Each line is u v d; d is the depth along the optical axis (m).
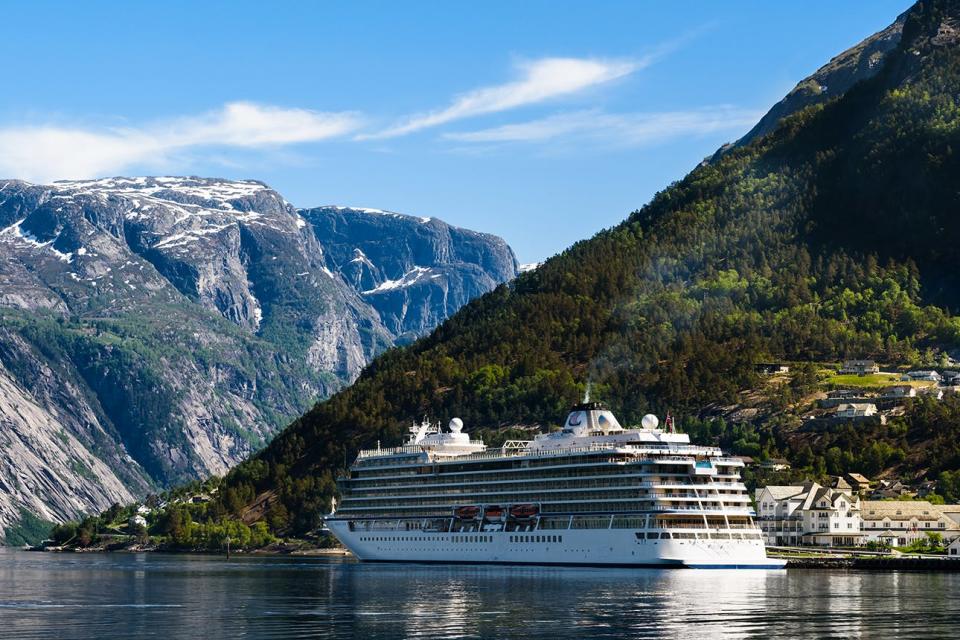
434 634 196.12
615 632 196.75
